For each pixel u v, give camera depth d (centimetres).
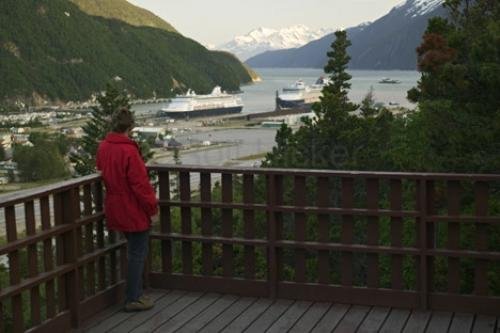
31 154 7600
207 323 533
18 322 481
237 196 2148
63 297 530
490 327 511
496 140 1354
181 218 623
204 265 618
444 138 1521
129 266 565
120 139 553
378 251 561
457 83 1395
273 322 532
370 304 567
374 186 562
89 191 561
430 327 513
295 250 588
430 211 551
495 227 1182
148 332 518
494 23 1448
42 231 504
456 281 554
